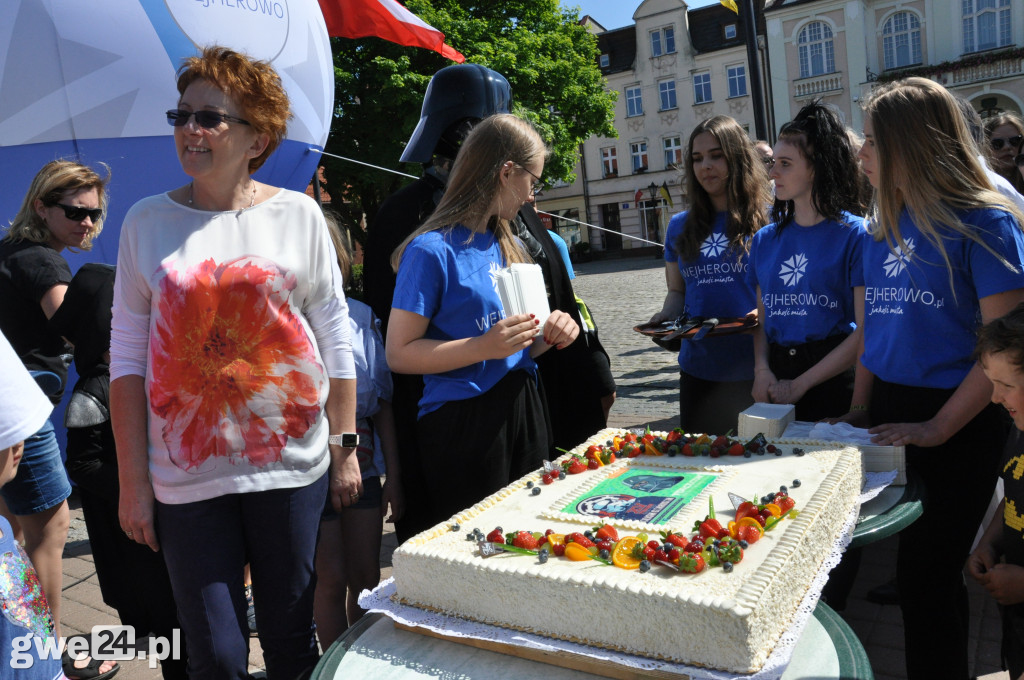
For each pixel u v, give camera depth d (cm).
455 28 1911
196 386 182
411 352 216
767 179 319
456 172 229
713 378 318
